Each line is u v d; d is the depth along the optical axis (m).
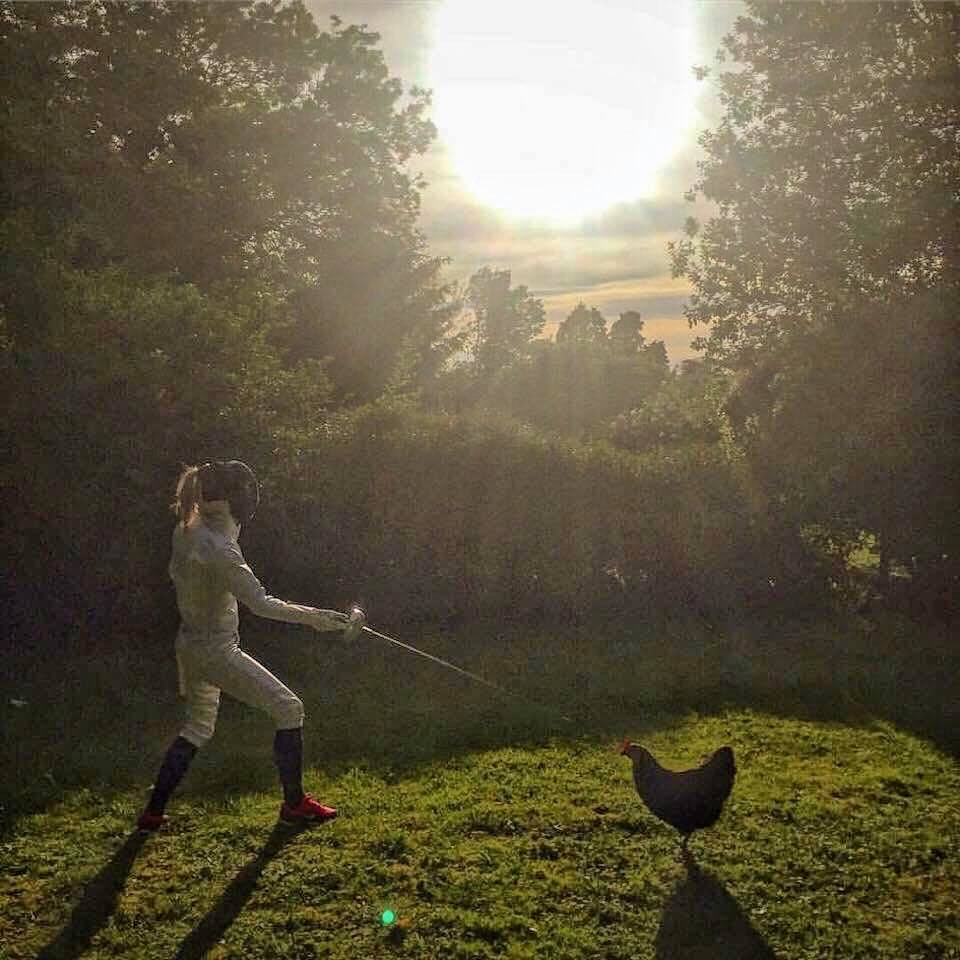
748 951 4.82
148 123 23.03
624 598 12.38
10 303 11.05
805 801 6.52
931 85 14.63
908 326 13.09
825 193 15.80
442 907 5.18
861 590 13.05
